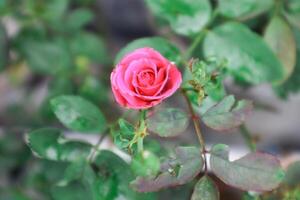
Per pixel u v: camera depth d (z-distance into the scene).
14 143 1.08
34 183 1.04
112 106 1.11
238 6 0.90
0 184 1.11
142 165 0.73
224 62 0.87
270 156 0.77
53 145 0.85
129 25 1.38
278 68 0.88
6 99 1.33
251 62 0.88
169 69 0.77
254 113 1.25
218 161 0.79
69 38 1.13
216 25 0.93
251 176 0.77
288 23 0.94
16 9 1.11
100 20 1.30
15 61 1.17
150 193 0.83
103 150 0.85
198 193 0.79
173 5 0.88
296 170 0.86
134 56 0.78
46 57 1.12
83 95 1.09
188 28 0.89
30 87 1.32
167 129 0.78
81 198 0.89
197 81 0.79
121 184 0.83
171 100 1.08
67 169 0.86
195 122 0.81
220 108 0.79
